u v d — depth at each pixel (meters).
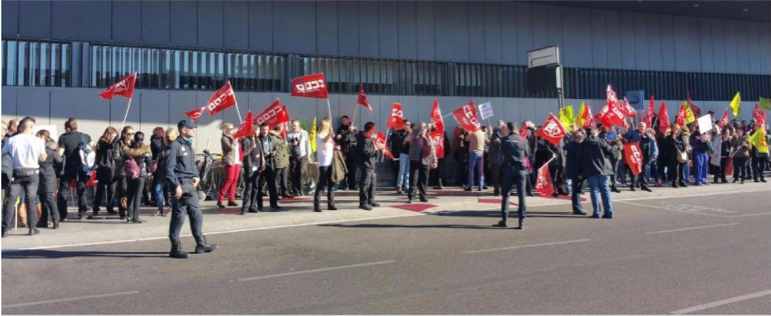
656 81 23.64
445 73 20.05
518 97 21.03
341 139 16.23
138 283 6.89
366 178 12.74
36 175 9.93
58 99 14.99
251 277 7.10
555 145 15.05
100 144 11.83
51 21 15.23
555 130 14.73
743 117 25.33
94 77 15.66
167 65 16.48
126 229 10.48
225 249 8.90
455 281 6.73
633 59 23.22
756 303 5.70
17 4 14.89
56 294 6.45
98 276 7.25
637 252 8.25
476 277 6.89
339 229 10.65
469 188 16.17
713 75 24.92
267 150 12.61
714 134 18.34
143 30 16.23
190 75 16.75
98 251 8.82
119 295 6.37
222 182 14.66
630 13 23.28
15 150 9.75
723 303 5.71
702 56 24.75
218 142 16.64
